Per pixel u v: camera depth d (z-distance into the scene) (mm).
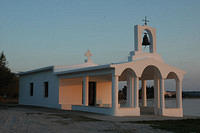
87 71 19031
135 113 16844
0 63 44250
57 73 22359
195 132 10266
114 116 15797
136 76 16984
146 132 10141
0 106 26516
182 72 18953
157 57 18484
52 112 18453
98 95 24375
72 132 9844
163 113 17797
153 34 18641
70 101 22969
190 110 37469
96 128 10922
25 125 11508
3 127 10883
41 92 25766
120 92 49875
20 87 31562
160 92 17984
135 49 18062
